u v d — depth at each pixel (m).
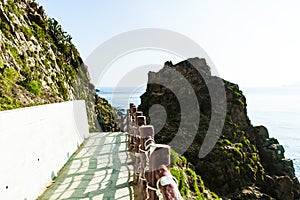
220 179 13.34
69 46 14.08
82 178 4.21
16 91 5.41
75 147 6.30
